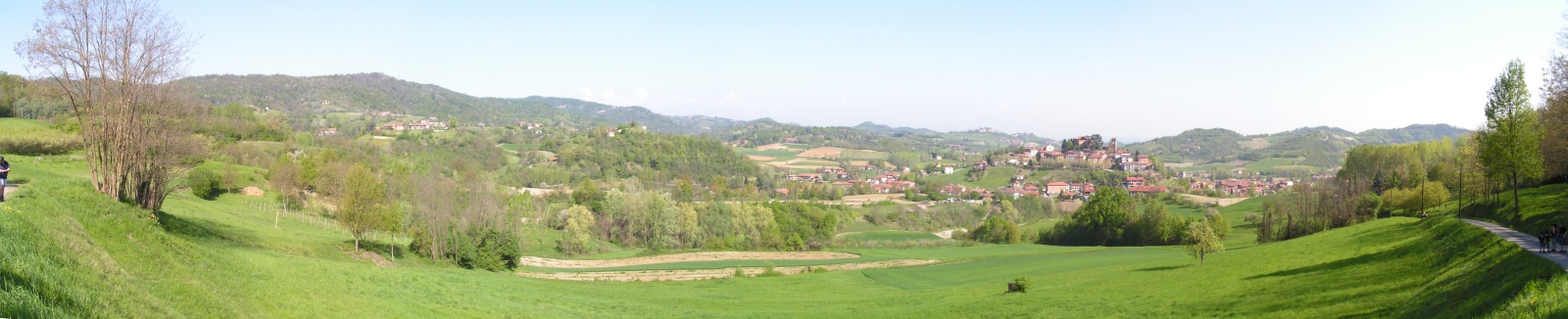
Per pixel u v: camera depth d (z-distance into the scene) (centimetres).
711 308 5619
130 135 4784
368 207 7500
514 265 8744
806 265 10081
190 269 2873
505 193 14512
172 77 5222
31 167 5922
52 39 4266
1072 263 8331
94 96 4553
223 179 10175
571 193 18650
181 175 8900
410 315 3575
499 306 4488
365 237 8569
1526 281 2547
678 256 11650
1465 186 9300
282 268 3962
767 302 5956
